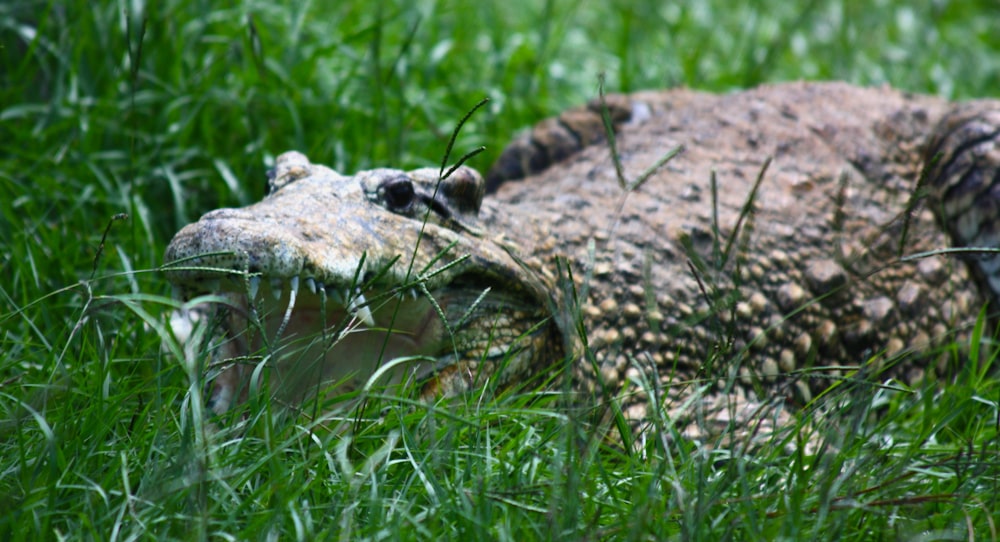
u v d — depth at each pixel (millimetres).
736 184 8969
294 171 7074
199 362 5742
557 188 8836
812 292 8516
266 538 5023
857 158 9383
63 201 9070
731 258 8273
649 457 6223
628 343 7723
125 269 7559
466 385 6754
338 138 10039
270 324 6457
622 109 10305
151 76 10008
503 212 7750
